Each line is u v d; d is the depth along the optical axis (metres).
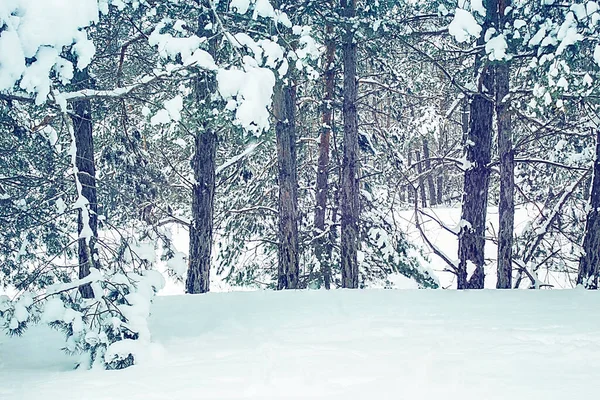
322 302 8.95
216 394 4.55
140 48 11.55
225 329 7.32
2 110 7.37
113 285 6.14
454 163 12.91
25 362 6.55
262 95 6.55
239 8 8.35
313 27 12.72
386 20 11.77
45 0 5.02
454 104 13.88
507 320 7.17
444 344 5.93
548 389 4.27
